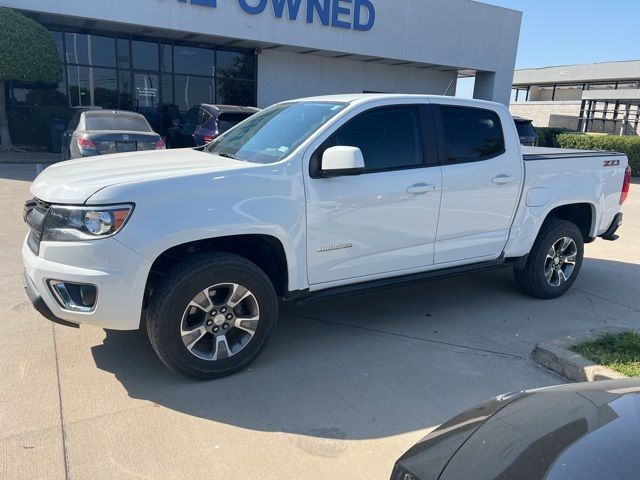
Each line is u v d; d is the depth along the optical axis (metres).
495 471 1.74
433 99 4.38
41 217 3.30
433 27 21.11
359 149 3.66
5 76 13.93
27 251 3.49
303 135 3.85
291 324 4.54
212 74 18.86
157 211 3.18
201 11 16.31
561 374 3.76
